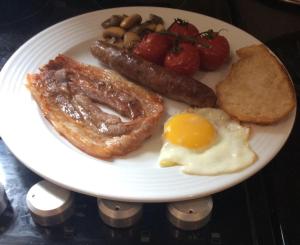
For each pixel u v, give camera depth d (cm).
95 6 46
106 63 38
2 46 41
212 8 46
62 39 40
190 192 28
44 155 30
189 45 37
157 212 29
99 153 30
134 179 29
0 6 43
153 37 38
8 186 30
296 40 41
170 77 35
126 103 34
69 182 28
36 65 38
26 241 27
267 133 32
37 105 34
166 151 31
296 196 30
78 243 27
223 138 32
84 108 34
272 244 28
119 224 28
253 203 30
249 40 40
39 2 45
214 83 38
